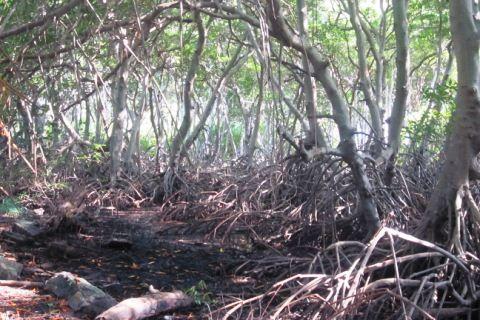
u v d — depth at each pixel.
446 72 16.95
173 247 10.30
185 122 15.66
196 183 15.37
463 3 6.78
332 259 7.86
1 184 13.02
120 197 15.25
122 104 15.49
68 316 6.34
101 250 9.68
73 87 13.66
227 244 10.72
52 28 9.07
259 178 12.30
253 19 9.11
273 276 8.41
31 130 10.58
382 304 6.02
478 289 6.35
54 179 14.66
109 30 8.70
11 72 7.88
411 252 6.68
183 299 6.79
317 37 18.38
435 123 12.29
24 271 7.99
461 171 6.85
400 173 10.20
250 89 27.05
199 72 23.00
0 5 10.18
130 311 6.19
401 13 10.93
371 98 13.35
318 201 10.30
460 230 6.68
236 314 6.63
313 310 5.55
